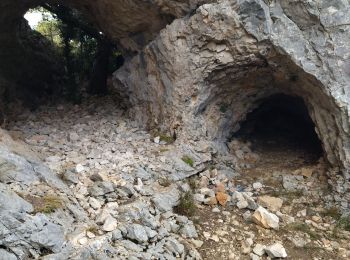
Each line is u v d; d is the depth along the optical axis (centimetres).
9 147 520
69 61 995
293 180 596
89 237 420
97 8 748
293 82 605
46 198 443
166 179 555
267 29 557
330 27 532
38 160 538
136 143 643
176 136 637
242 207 541
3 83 853
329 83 532
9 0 762
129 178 534
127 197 503
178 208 519
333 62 531
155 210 493
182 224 491
